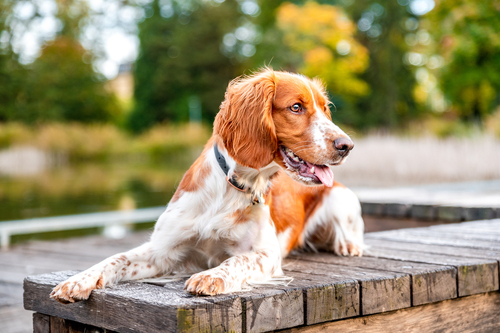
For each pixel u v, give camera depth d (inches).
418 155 444.5
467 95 827.4
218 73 1605.6
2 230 207.2
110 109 1565.0
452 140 478.9
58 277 87.2
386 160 456.8
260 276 82.4
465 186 306.7
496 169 415.5
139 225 284.5
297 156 91.4
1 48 1321.4
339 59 1155.9
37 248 200.4
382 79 1203.2
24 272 162.7
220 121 90.5
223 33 1576.0
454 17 742.5
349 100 1216.2
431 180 427.8
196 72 1617.9
